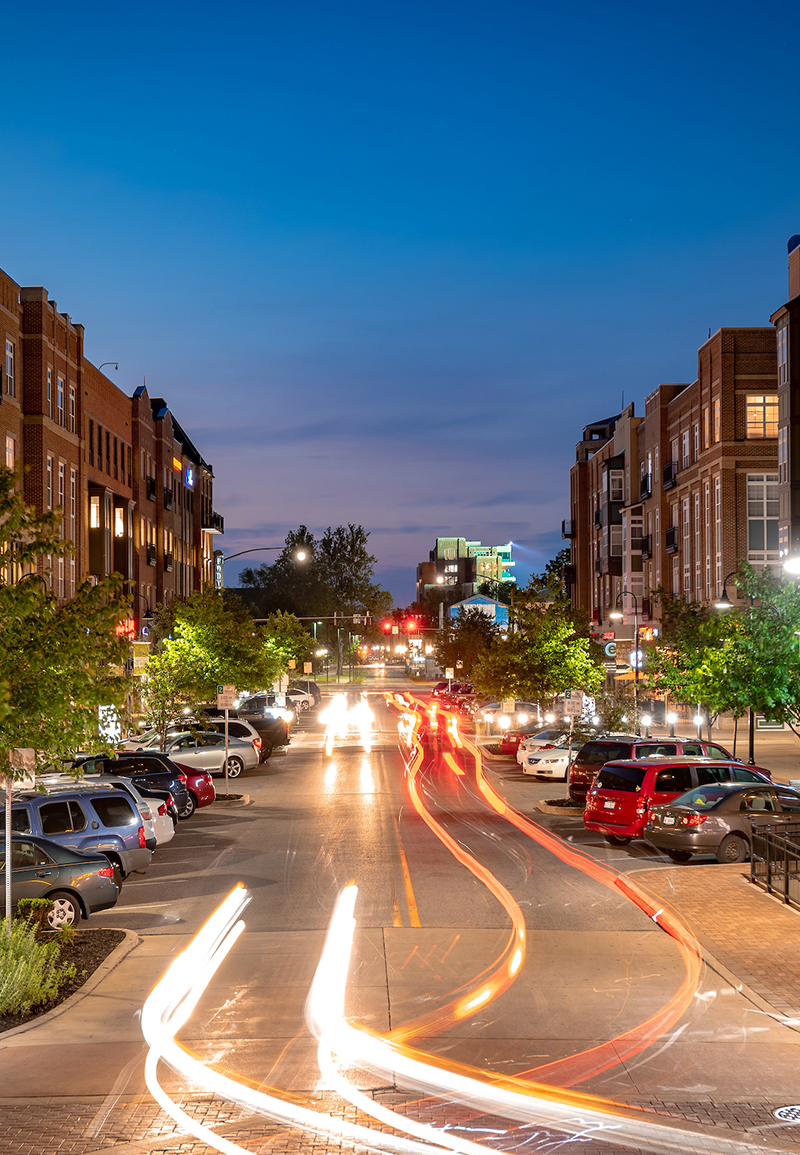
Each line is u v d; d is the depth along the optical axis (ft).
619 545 246.47
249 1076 28.58
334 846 70.59
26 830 55.06
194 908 51.90
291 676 276.21
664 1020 33.47
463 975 39.06
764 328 172.65
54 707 38.29
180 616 136.15
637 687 143.23
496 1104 26.55
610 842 72.23
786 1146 24.04
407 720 223.71
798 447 136.26
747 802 65.21
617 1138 24.53
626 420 241.76
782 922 46.91
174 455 223.30
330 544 503.20
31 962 36.40
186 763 114.83
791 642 77.66
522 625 134.72
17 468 41.68
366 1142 24.34
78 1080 28.35
